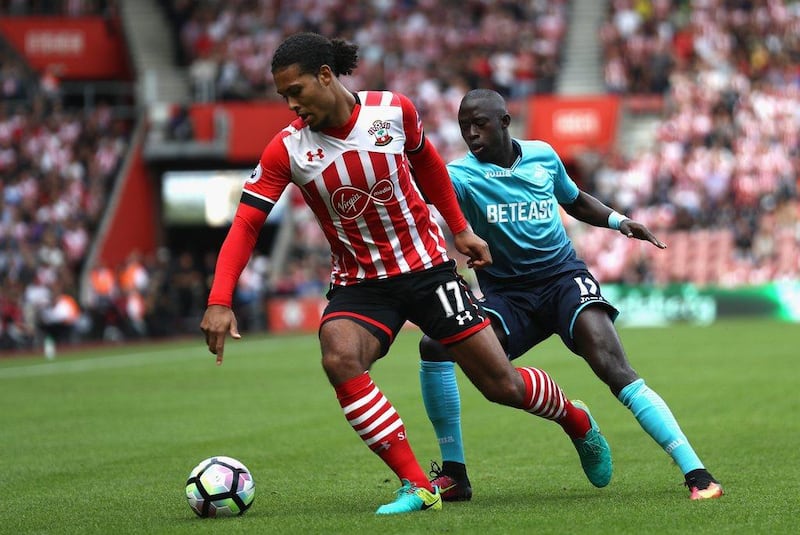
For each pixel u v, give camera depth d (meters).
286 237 107.06
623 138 108.38
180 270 101.12
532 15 118.75
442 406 22.61
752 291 94.69
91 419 39.72
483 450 30.45
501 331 23.00
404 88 113.75
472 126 22.91
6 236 95.44
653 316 96.38
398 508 20.14
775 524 18.55
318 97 19.14
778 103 108.00
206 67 111.25
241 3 122.00
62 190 102.44
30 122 106.06
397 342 82.94
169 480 26.30
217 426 37.16
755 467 26.09
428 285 20.41
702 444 30.48
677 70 113.25
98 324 89.62
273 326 98.06
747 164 103.69
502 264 23.30
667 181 102.69
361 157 19.67
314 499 22.86
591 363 22.19
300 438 33.78
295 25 120.31
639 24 116.62
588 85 114.69
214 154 106.62
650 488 23.22
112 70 118.38
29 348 84.31
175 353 74.44
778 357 58.97
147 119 108.19
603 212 23.98
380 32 119.75
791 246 98.31
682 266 99.50
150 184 109.12
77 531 19.67
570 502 21.42
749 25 116.50
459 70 114.62
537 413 21.53
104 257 100.38
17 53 116.38
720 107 107.62
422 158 20.42
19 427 37.62
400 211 20.11
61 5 120.38
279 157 19.81
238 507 20.64
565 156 105.81
